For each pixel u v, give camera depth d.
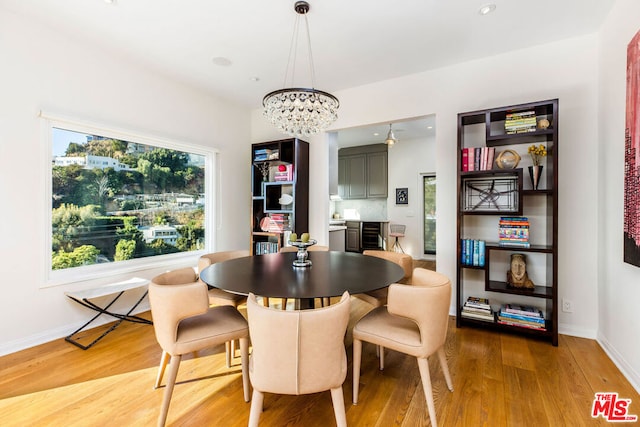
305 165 3.97
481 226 2.91
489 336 2.53
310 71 3.16
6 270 2.21
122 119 2.93
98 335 2.55
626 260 1.85
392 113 3.34
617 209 2.08
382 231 6.43
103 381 1.88
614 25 2.11
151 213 3.30
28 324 2.32
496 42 2.59
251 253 4.15
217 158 3.97
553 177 2.34
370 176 6.64
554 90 2.57
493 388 1.79
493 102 2.82
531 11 2.17
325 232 3.96
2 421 1.52
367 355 2.25
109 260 2.92
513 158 2.55
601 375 1.92
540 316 2.45
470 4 2.09
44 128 2.40
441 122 3.07
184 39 2.56
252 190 4.17
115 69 2.87
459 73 2.97
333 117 2.38
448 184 3.04
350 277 1.79
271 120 2.44
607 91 2.23
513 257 2.66
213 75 3.28
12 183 2.24
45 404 1.66
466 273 2.99
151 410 1.61
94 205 2.80
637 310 1.79
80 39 2.57
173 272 1.89
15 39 2.24
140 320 2.85
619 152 2.05
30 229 2.34
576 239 2.50
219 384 1.86
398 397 1.73
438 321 1.50
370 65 3.03
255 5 2.11
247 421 1.54
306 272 1.93
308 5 2.10
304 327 1.19
